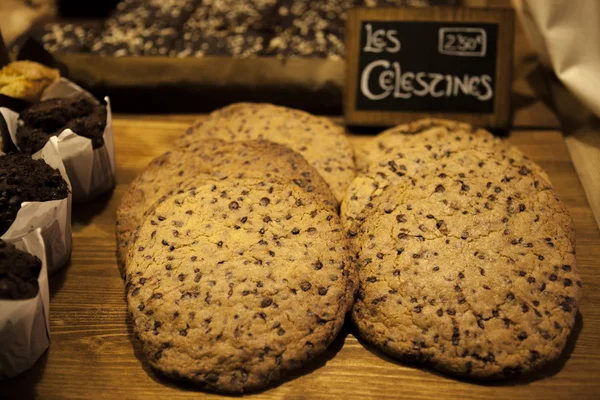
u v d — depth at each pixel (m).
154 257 0.36
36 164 0.38
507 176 0.39
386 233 0.37
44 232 0.37
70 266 0.40
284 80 0.51
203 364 0.33
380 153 0.44
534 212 0.38
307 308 0.34
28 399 0.34
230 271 0.35
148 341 0.34
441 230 0.37
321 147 0.44
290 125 0.46
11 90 0.44
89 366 0.35
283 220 0.37
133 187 0.42
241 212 0.37
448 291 0.35
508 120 0.48
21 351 0.34
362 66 0.48
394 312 0.35
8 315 0.32
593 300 0.37
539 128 0.49
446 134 0.45
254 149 0.42
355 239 0.38
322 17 0.59
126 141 0.49
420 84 0.48
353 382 0.34
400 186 0.39
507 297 0.34
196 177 0.40
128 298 0.35
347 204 0.39
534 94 0.52
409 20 0.48
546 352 0.33
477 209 0.38
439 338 0.34
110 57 0.53
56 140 0.38
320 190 0.39
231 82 0.51
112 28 0.58
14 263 0.32
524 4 0.51
